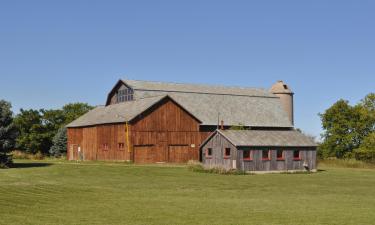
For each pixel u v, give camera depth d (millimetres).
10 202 30062
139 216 25125
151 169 57812
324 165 78750
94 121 79438
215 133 60781
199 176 50969
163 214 25781
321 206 29156
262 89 103875
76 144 84000
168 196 33844
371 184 44656
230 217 24969
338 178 51656
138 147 71188
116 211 26703
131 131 70688
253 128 86562
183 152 75438
